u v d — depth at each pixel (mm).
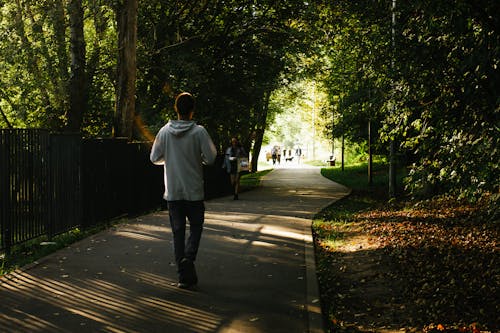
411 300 6387
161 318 5320
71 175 10562
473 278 7074
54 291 6211
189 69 20297
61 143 10180
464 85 7090
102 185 11984
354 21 11359
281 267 7621
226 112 23297
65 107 18578
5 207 8477
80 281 6664
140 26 21156
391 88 8672
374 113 9820
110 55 18672
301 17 23000
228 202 17703
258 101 24406
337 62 15141
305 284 6684
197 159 6359
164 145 6379
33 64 17578
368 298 6562
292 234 10641
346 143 38281
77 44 17953
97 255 8227
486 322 5457
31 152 9172
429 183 7824
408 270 7723
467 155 6816
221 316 5410
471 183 6793
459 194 7258
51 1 17281
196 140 6316
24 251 9062
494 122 6418
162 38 21125
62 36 17781
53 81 18000
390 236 10594
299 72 25156
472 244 9242
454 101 7469
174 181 6312
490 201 6699
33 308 5578
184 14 22922
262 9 24016
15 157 8750
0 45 17391
